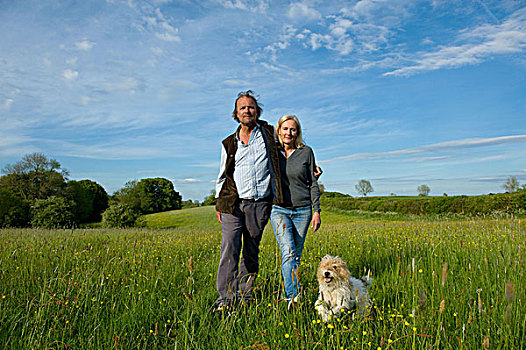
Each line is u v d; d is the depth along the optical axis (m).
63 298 3.29
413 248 5.98
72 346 2.56
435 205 26.52
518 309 2.76
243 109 3.79
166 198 68.81
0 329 2.72
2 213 32.06
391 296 3.57
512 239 6.15
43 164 45.25
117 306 3.23
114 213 29.64
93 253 6.29
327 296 3.14
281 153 4.04
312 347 2.43
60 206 28.72
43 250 6.59
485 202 22.05
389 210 33.03
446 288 3.42
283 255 3.67
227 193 3.83
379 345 2.51
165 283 4.11
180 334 2.67
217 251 7.19
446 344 2.37
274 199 3.83
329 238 8.45
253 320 3.03
